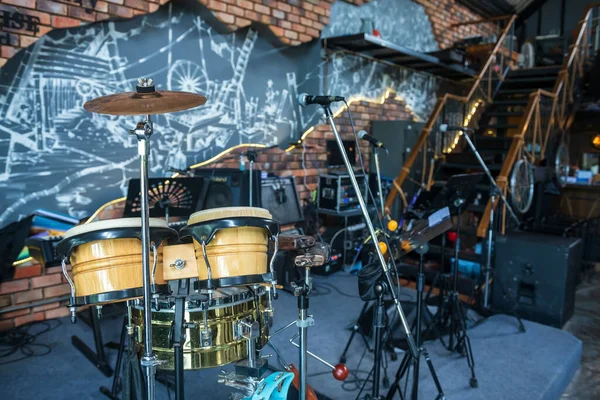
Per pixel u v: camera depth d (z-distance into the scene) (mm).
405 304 3049
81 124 3375
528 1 8656
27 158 3139
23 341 2998
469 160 5418
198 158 4090
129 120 3646
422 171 5234
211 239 1608
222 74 4215
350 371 2684
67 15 3111
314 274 4496
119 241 1538
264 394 1566
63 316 3408
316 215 4828
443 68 6320
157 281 1652
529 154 4715
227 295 1778
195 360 1738
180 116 3928
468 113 6023
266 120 4629
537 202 5207
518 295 3578
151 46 3701
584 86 6258
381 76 5812
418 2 6492
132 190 2738
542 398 2420
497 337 3131
